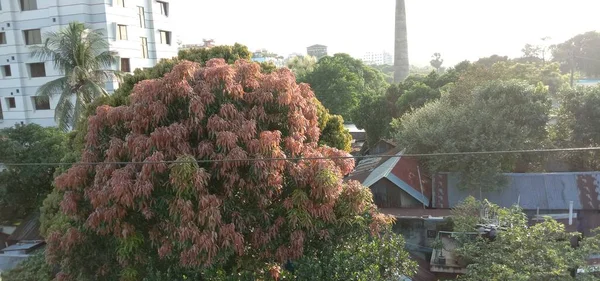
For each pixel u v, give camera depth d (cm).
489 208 1362
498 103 1944
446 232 1470
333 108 4084
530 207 1786
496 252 1080
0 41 3178
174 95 842
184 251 779
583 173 1855
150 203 799
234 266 901
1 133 2273
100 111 907
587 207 1755
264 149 826
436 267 1300
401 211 1844
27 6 3102
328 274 871
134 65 3372
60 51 2353
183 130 817
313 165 891
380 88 5053
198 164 829
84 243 896
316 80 4291
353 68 5338
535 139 1934
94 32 2406
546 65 3650
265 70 1731
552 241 1103
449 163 1898
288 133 934
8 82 3194
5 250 1989
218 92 859
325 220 889
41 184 2298
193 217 769
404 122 2261
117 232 826
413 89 3041
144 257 877
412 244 1625
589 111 1980
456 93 2378
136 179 786
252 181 841
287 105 912
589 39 5634
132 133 838
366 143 3553
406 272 1006
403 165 2045
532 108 1916
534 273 973
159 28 3719
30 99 3203
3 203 2206
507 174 1897
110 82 3028
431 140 1944
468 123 1900
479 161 1805
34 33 3127
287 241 887
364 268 887
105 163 786
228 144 802
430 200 1925
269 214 880
